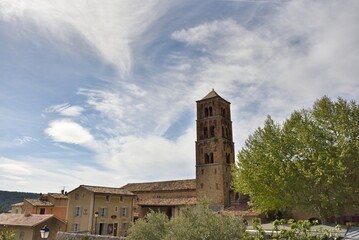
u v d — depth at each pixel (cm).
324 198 2988
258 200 3516
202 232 2097
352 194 2912
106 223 5150
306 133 3312
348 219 3819
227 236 2084
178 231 2194
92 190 5122
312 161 3206
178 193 6306
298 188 3198
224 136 6056
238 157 3994
